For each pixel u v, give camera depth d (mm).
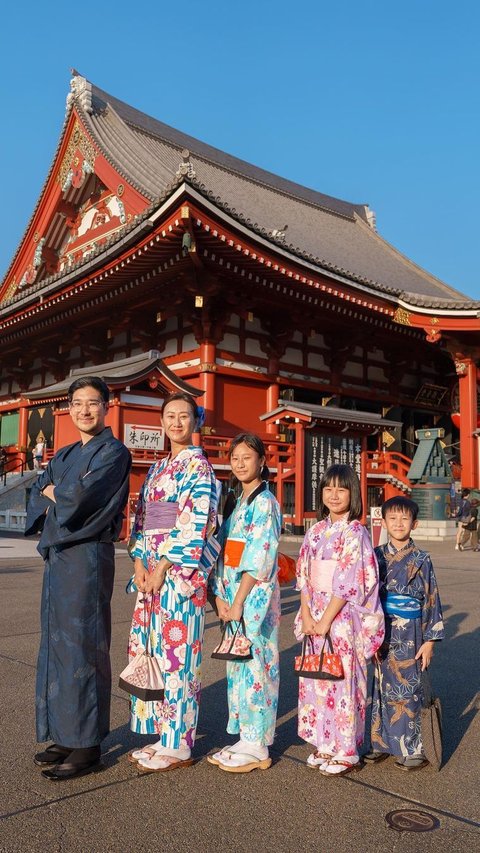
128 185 26250
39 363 31734
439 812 3348
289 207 36406
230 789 3578
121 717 4727
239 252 18656
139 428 18000
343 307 22969
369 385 28562
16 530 22156
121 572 12391
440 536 21141
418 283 34562
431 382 31812
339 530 3939
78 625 3699
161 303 22656
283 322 23766
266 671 3932
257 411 23781
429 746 3830
